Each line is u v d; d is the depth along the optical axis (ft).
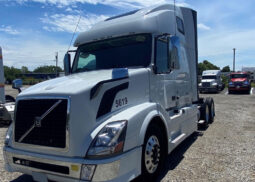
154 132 11.98
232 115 33.01
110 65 14.06
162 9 15.88
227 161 14.71
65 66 16.17
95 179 8.71
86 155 8.93
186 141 19.75
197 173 12.98
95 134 9.24
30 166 10.18
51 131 9.48
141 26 13.53
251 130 23.30
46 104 9.71
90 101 9.56
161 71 13.99
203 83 83.56
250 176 12.44
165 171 13.35
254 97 64.49
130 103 11.32
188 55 20.17
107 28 14.83
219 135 21.54
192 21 21.49
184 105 18.58
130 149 9.78
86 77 11.68
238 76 83.87
